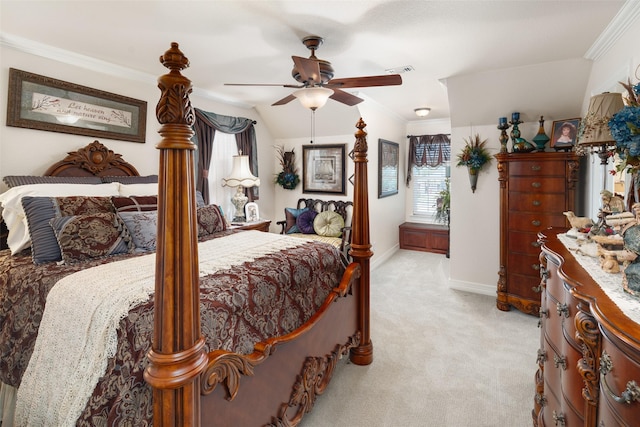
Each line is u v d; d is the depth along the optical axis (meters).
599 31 2.29
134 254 2.06
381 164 5.03
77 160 2.78
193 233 0.90
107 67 2.96
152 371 0.89
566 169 3.05
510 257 3.33
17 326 1.55
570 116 3.36
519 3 1.94
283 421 1.61
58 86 2.68
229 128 4.24
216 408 1.22
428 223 6.20
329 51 2.62
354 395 2.07
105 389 1.09
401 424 1.83
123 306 1.24
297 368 1.74
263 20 2.13
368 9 2.00
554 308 1.50
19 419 1.33
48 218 2.00
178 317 0.88
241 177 4.10
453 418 1.87
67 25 2.22
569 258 1.45
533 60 2.85
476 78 3.25
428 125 5.99
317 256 2.12
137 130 3.24
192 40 2.45
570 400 1.25
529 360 2.45
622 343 0.86
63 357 1.27
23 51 2.50
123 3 1.94
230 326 1.38
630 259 1.18
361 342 2.43
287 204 5.16
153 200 2.58
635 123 1.16
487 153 3.72
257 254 1.99
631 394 0.82
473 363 2.42
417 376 2.27
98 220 2.02
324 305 1.97
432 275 4.59
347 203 4.60
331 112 4.36
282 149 5.14
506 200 3.33
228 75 3.29
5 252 2.12
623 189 2.15
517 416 1.87
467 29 2.26
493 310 3.39
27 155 2.56
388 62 2.88
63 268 1.72
